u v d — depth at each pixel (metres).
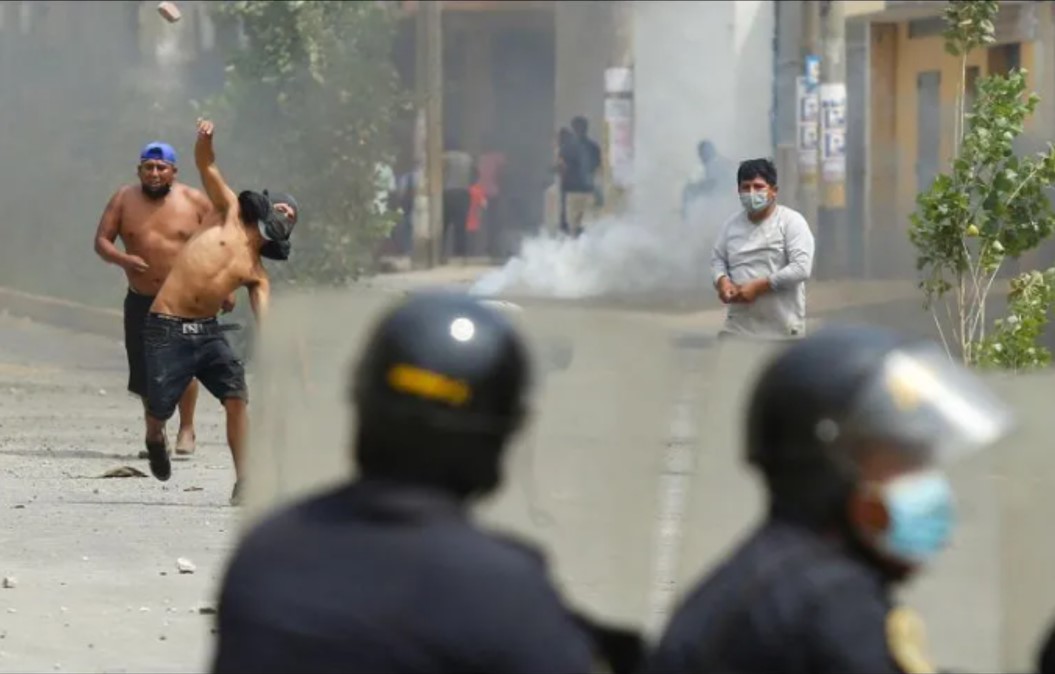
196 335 28.25
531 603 7.60
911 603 11.54
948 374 7.90
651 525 11.17
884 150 77.75
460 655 7.50
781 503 7.86
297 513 7.91
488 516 10.75
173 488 29.16
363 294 11.62
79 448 34.00
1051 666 9.81
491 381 7.86
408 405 7.81
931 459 7.75
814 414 7.76
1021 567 11.46
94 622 19.89
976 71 74.06
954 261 30.11
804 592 7.55
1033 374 11.63
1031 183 29.91
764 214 28.53
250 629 7.68
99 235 32.19
